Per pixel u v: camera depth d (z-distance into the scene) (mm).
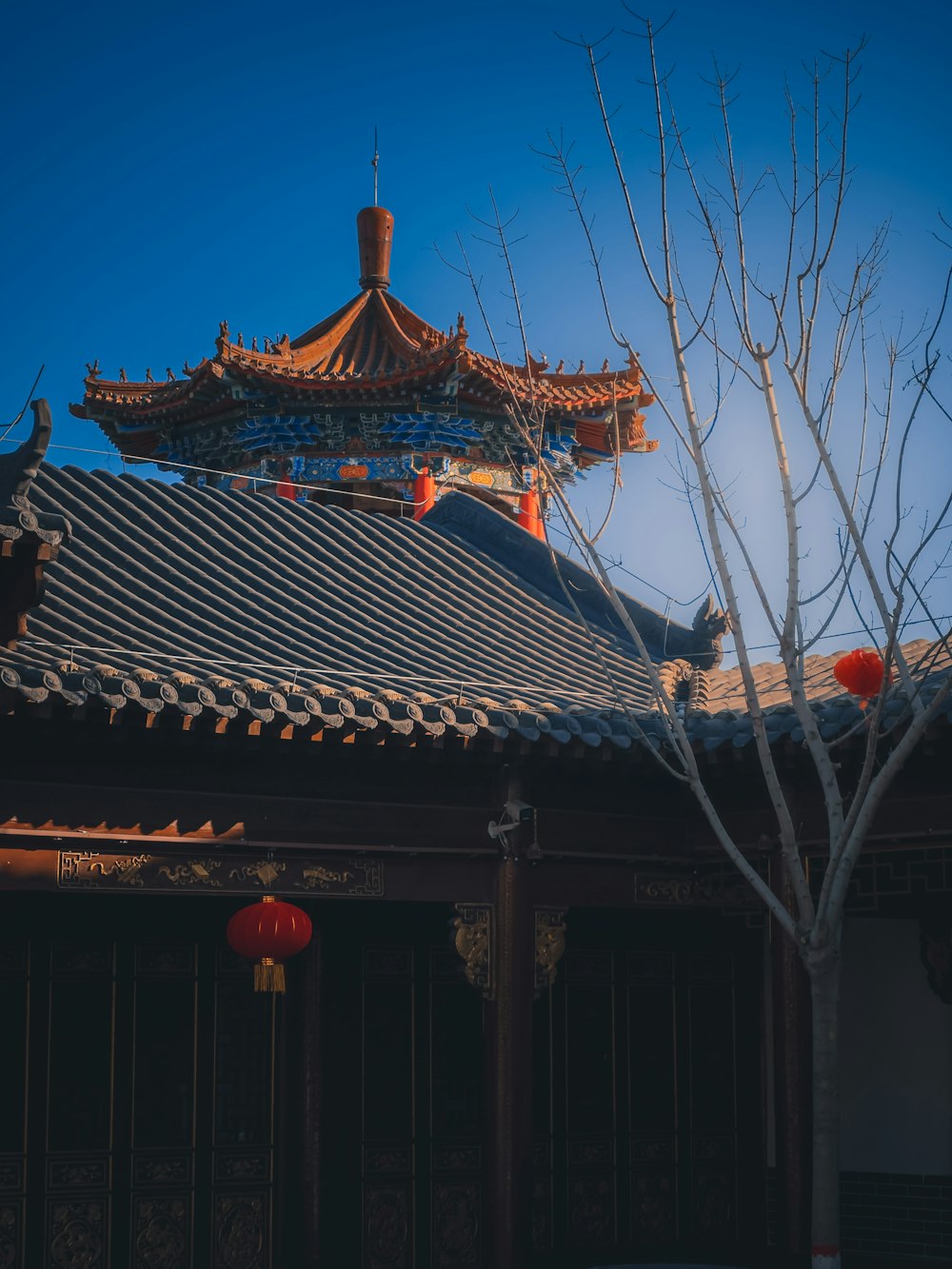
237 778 13422
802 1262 14633
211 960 14992
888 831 14109
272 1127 15016
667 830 15438
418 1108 15664
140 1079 14492
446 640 17031
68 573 16172
